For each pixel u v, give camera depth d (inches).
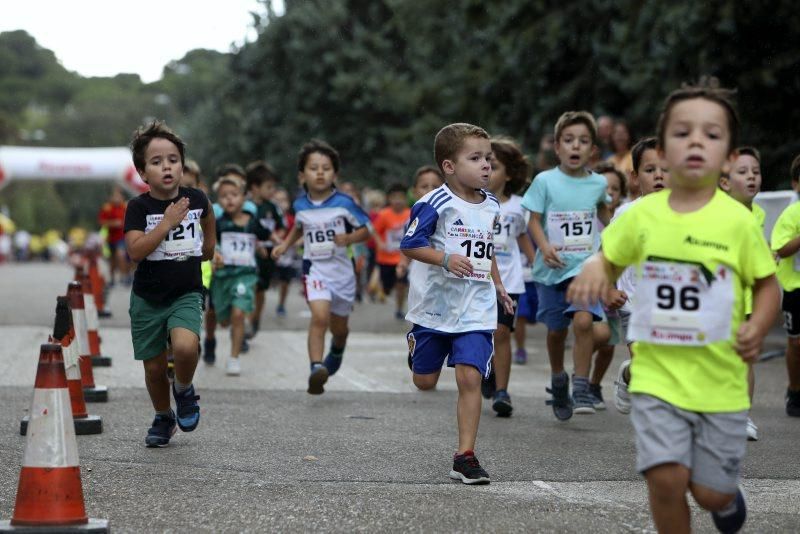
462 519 468.8
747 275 364.8
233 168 1029.2
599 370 797.2
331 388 905.5
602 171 928.3
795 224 762.2
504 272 788.6
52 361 439.2
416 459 600.7
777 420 771.4
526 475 562.3
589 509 489.1
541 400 848.9
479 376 559.8
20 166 4018.2
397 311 1620.3
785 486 547.8
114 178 4074.8
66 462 436.5
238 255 1010.7
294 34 3585.1
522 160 807.1
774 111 1488.7
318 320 844.6
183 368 609.3
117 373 968.9
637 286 370.6
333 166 876.0
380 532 448.5
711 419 358.6
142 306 611.2
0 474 546.9
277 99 3747.5
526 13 2000.5
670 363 362.0
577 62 1963.6
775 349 1205.1
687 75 1588.3
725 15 1432.1
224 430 689.0
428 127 2832.2
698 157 350.9
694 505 496.1
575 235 755.4
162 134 613.0
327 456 606.9
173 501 498.9
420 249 569.0
